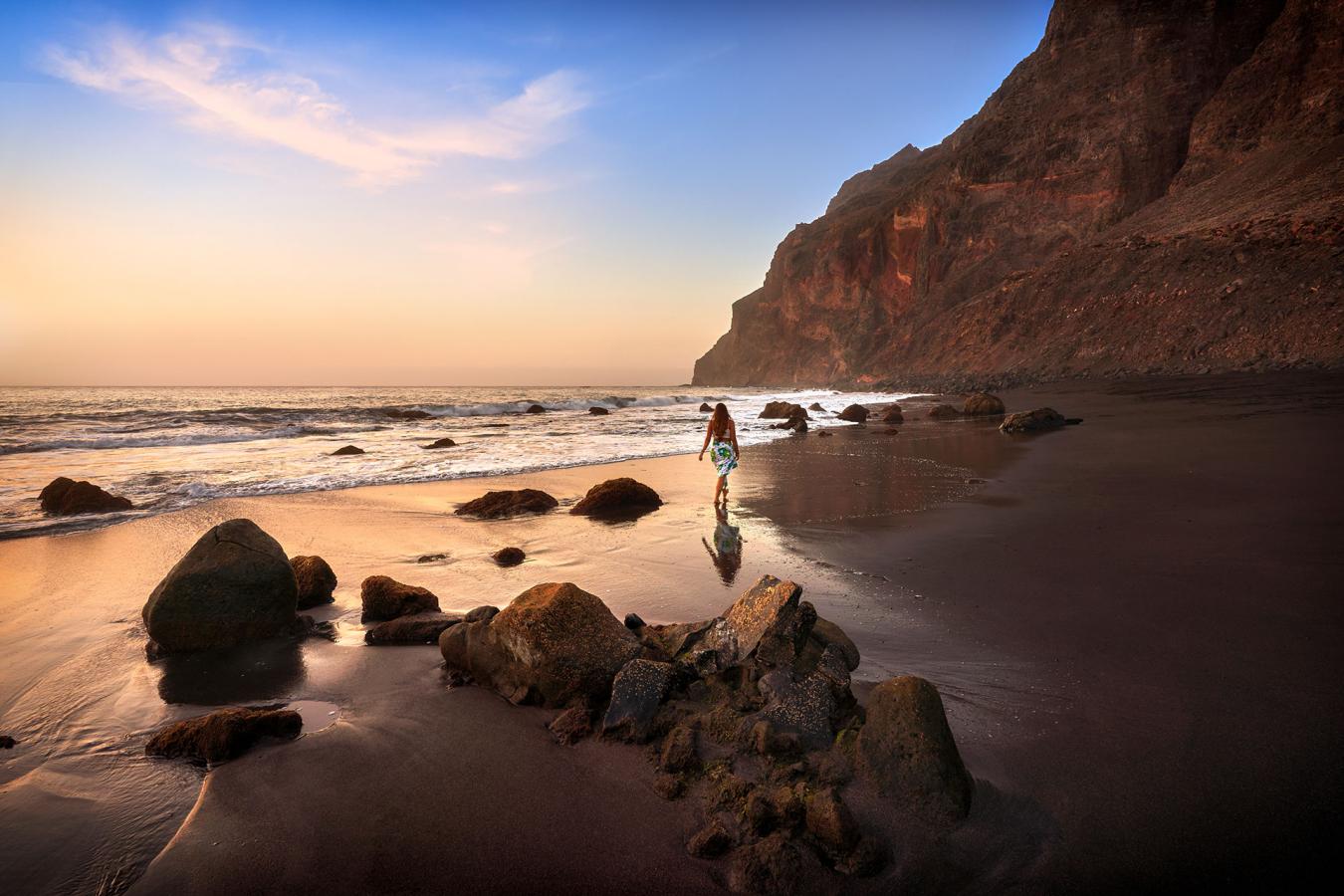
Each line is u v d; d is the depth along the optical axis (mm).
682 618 4461
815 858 2168
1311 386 20453
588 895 2080
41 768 2836
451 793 2596
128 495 9539
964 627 4004
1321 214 33312
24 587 5398
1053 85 66188
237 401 44812
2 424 21234
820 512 7824
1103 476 8883
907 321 71375
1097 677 3260
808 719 2793
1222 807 2283
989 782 2492
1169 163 56625
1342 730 2684
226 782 2703
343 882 2143
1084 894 1981
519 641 3359
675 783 2568
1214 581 4461
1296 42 48438
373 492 9820
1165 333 34531
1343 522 5633
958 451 12977
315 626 4547
